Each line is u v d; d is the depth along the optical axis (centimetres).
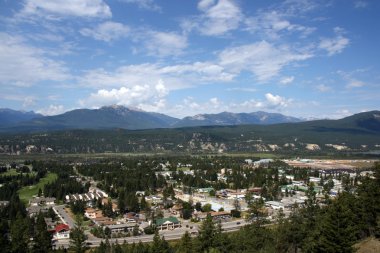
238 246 10519
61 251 13075
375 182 10219
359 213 9131
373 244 8456
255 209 19038
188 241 10906
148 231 16762
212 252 9819
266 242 10481
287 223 10756
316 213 12181
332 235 6994
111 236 16200
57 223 18200
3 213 18425
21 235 12675
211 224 11150
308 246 8038
